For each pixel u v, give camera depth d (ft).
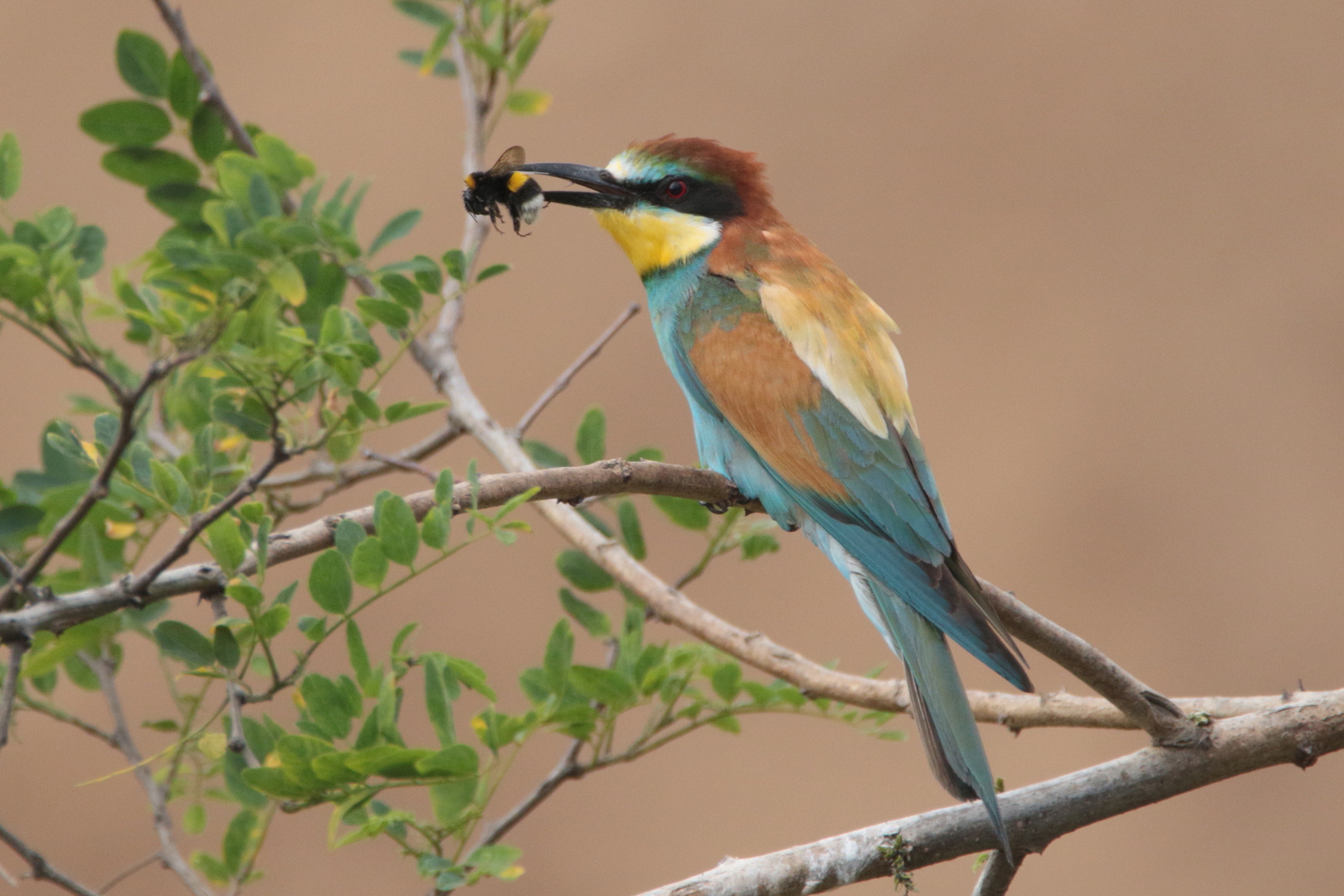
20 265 20.36
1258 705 20.12
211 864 24.20
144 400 25.46
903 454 25.98
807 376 26.94
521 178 27.58
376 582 19.44
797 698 23.26
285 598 21.03
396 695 20.61
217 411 23.72
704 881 17.75
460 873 19.65
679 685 23.12
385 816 19.45
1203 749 18.30
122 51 27.35
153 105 27.55
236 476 25.05
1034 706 21.85
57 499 23.09
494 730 20.52
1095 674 18.61
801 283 28.40
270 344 23.08
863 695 22.90
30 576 18.57
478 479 19.43
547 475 19.80
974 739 20.99
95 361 21.11
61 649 22.97
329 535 19.98
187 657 19.52
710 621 24.25
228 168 25.85
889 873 17.94
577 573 26.11
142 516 24.00
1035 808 18.16
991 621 21.31
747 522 27.94
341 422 22.16
